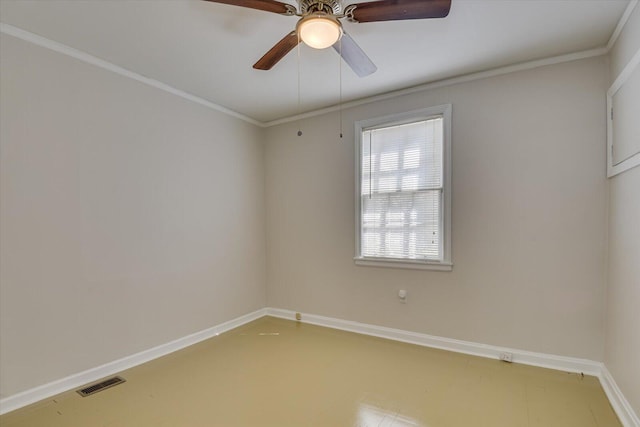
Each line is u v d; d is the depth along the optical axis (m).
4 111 2.12
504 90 2.80
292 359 2.90
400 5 1.59
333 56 2.59
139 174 2.88
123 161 2.76
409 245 3.27
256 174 4.15
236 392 2.34
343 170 3.66
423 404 2.17
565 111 2.58
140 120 2.89
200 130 3.44
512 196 2.78
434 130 3.14
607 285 2.41
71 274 2.43
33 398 2.22
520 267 2.75
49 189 2.32
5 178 2.12
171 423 1.98
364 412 2.09
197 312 3.37
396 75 2.94
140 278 2.88
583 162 2.52
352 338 3.39
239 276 3.87
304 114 3.92
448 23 2.16
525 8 2.01
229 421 2.00
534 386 2.38
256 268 4.12
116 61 2.65
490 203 2.86
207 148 3.51
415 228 3.24
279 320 4.02
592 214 2.49
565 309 2.59
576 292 2.55
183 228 3.25
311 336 3.46
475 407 2.13
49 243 2.32
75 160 2.46
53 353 2.33
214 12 2.04
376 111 3.43
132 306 2.81
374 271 3.46
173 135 3.17
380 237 3.43
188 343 3.25
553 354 2.63
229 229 3.75
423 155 3.20
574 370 2.56
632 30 1.96
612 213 2.32
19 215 2.18
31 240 2.24
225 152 3.72
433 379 2.50
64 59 2.41
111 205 2.68
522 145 2.73
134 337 2.82
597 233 2.48
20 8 1.97
